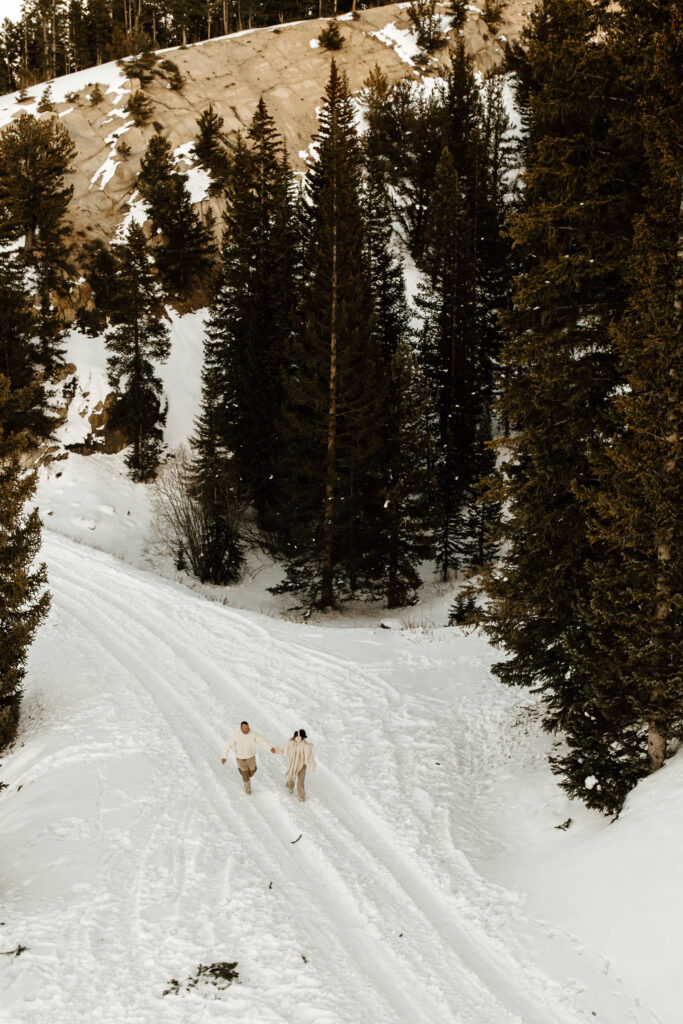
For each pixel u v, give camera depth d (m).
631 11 11.02
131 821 11.59
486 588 13.24
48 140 43.53
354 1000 7.80
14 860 10.47
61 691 17.47
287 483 28.48
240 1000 7.69
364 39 73.31
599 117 12.23
